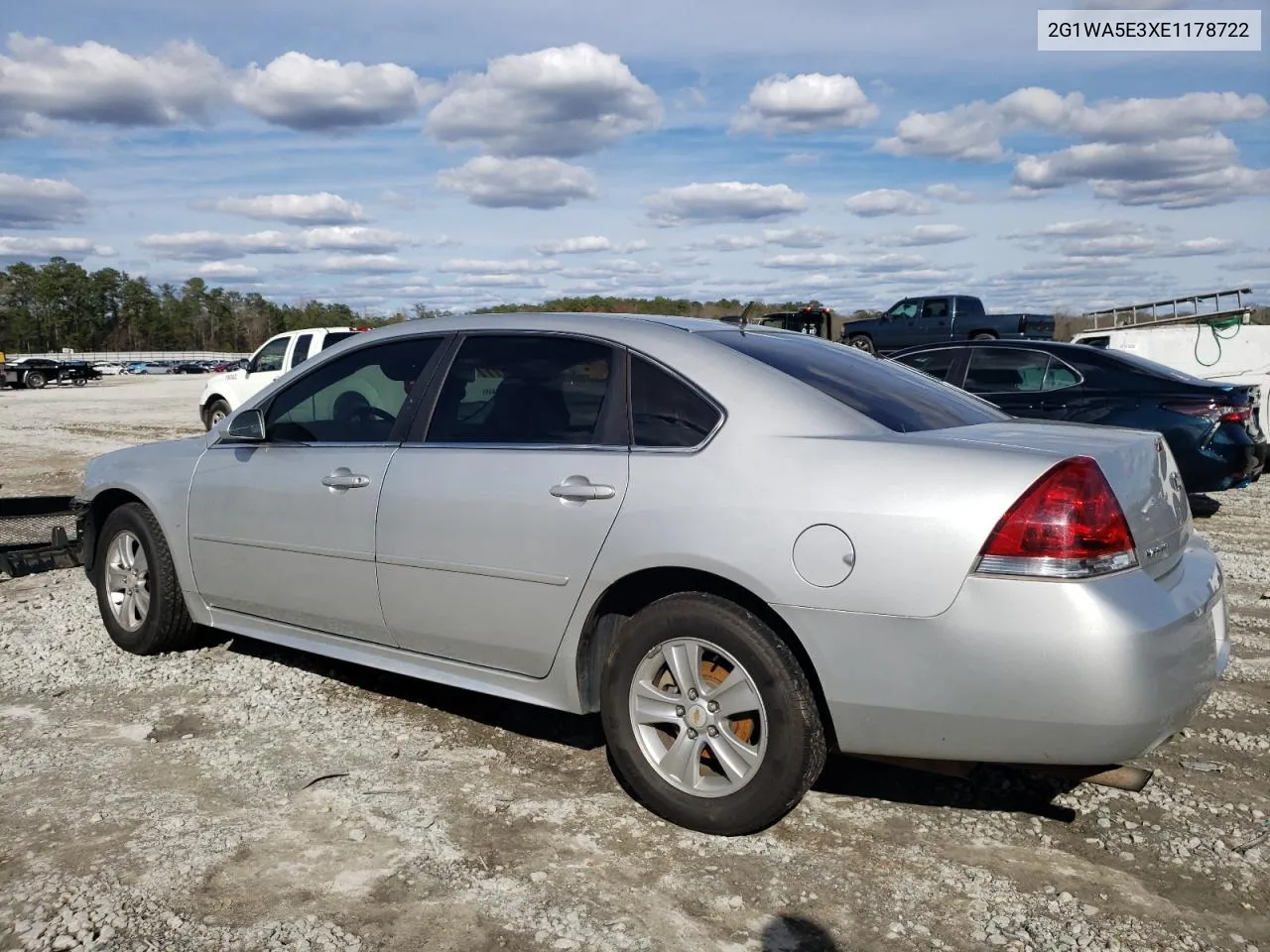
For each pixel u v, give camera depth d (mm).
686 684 3340
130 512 5145
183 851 3209
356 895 2969
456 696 4641
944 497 2959
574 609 3549
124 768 3846
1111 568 2885
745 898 2975
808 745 3152
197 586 4883
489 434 3889
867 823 3439
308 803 3551
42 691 4688
